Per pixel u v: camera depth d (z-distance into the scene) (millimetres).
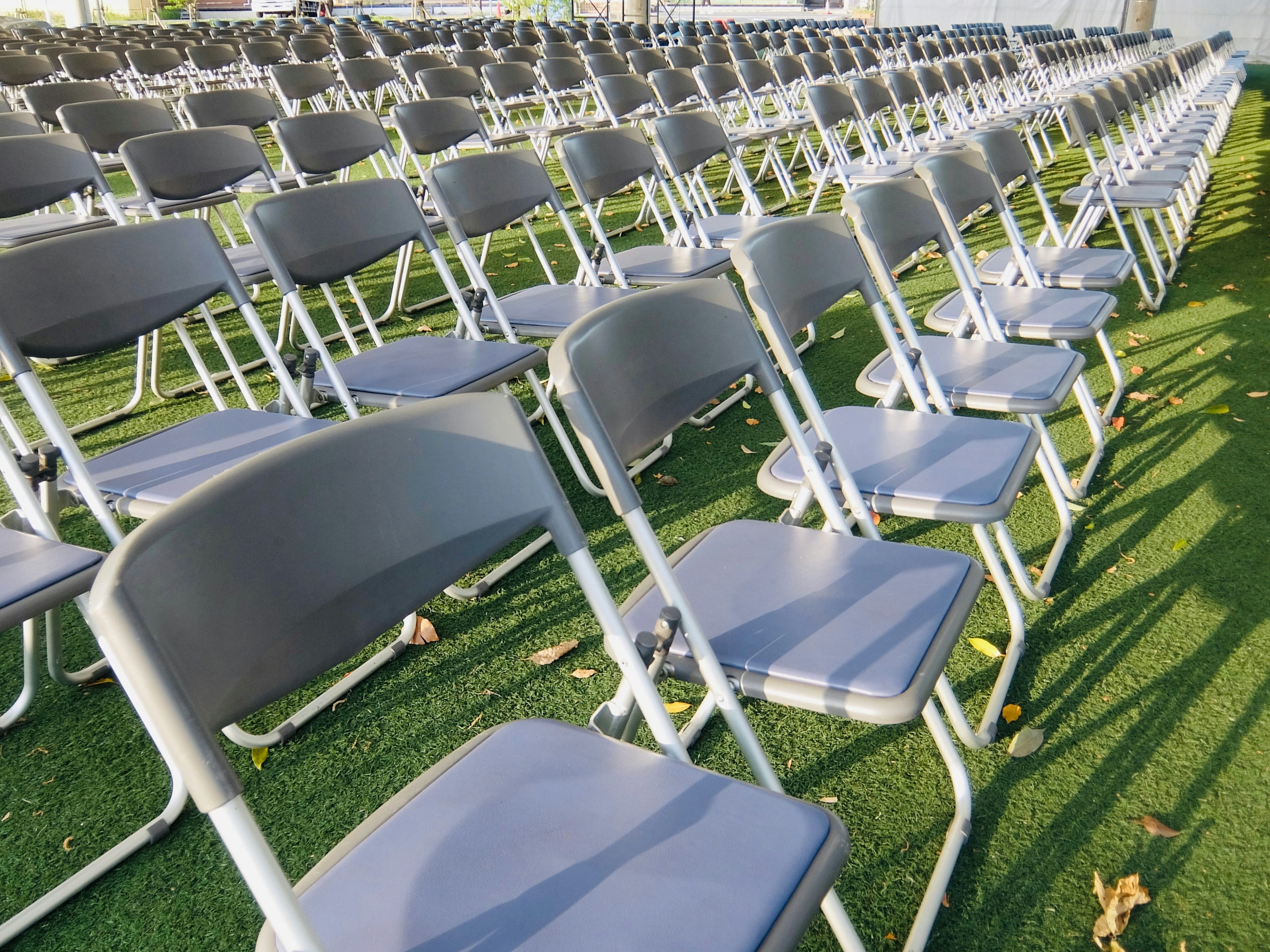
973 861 1591
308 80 5879
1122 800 1700
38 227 3908
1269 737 1823
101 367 4062
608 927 895
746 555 1585
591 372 1302
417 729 1964
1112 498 2740
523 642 2229
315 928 914
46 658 2201
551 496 1188
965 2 21578
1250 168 7945
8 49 8648
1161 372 3670
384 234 2621
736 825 1012
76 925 1542
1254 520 2574
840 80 7953
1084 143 4180
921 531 2627
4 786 1832
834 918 1163
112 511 1803
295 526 963
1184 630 2143
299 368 2268
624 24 12594
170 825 1725
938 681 1760
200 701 846
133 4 28359
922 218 2562
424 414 1098
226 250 3627
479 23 13625
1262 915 1472
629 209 6750
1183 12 20875
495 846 1002
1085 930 1463
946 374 2332
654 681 1247
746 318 1669
